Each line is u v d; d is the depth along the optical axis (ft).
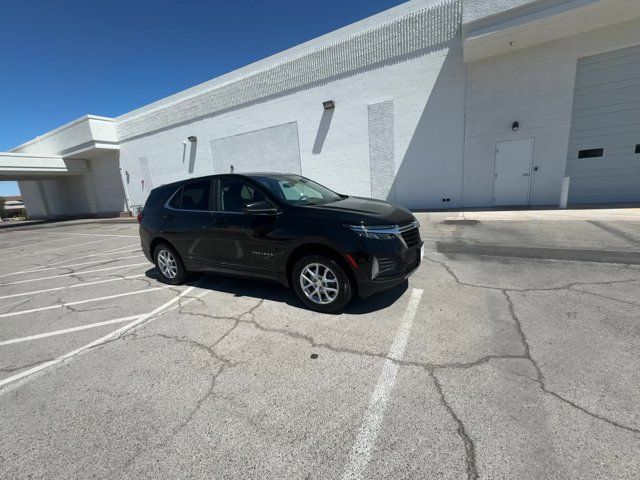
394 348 9.02
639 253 15.74
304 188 14.43
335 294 11.14
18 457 6.31
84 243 38.37
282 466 5.63
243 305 12.92
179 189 15.75
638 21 26.86
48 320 13.53
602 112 29.91
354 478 5.29
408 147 38.47
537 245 18.48
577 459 5.29
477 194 35.96
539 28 27.76
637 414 6.15
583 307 10.65
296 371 8.36
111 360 9.73
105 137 71.05
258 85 48.62
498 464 5.31
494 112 33.58
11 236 57.98
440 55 34.94
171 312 12.91
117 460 6.05
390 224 10.78
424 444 5.84
